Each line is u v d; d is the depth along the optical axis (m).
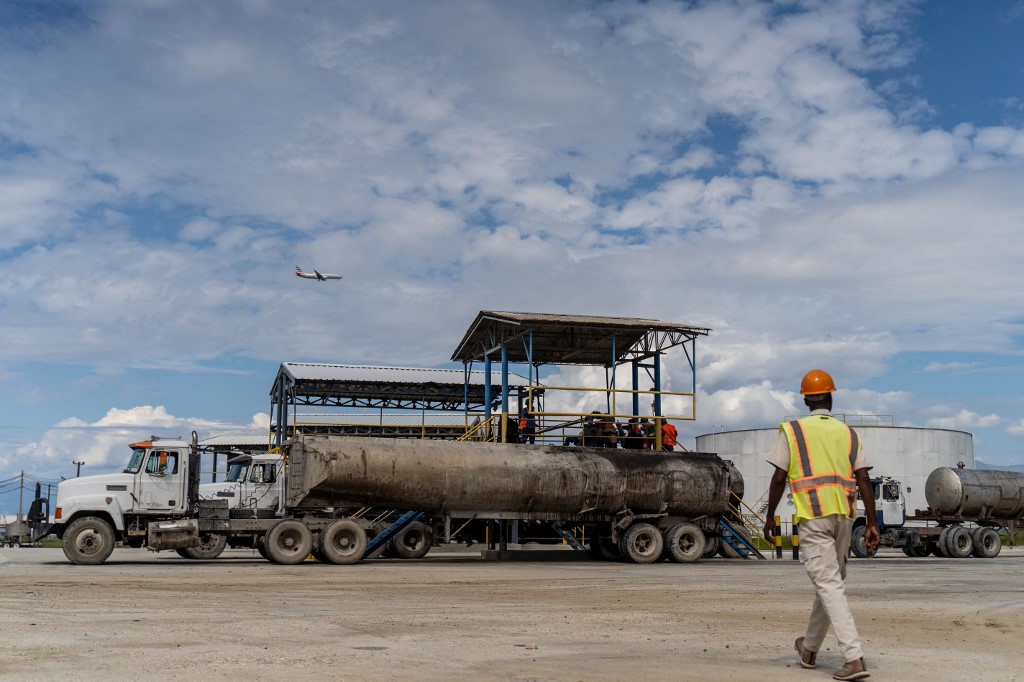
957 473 32.78
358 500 22.86
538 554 26.69
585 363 33.25
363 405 39.94
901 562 27.08
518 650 8.09
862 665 6.62
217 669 6.86
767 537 7.32
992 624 10.66
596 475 24.38
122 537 22.41
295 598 13.22
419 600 13.12
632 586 16.14
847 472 7.00
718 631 9.69
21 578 16.67
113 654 7.61
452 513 23.78
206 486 27.50
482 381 39.91
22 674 6.57
